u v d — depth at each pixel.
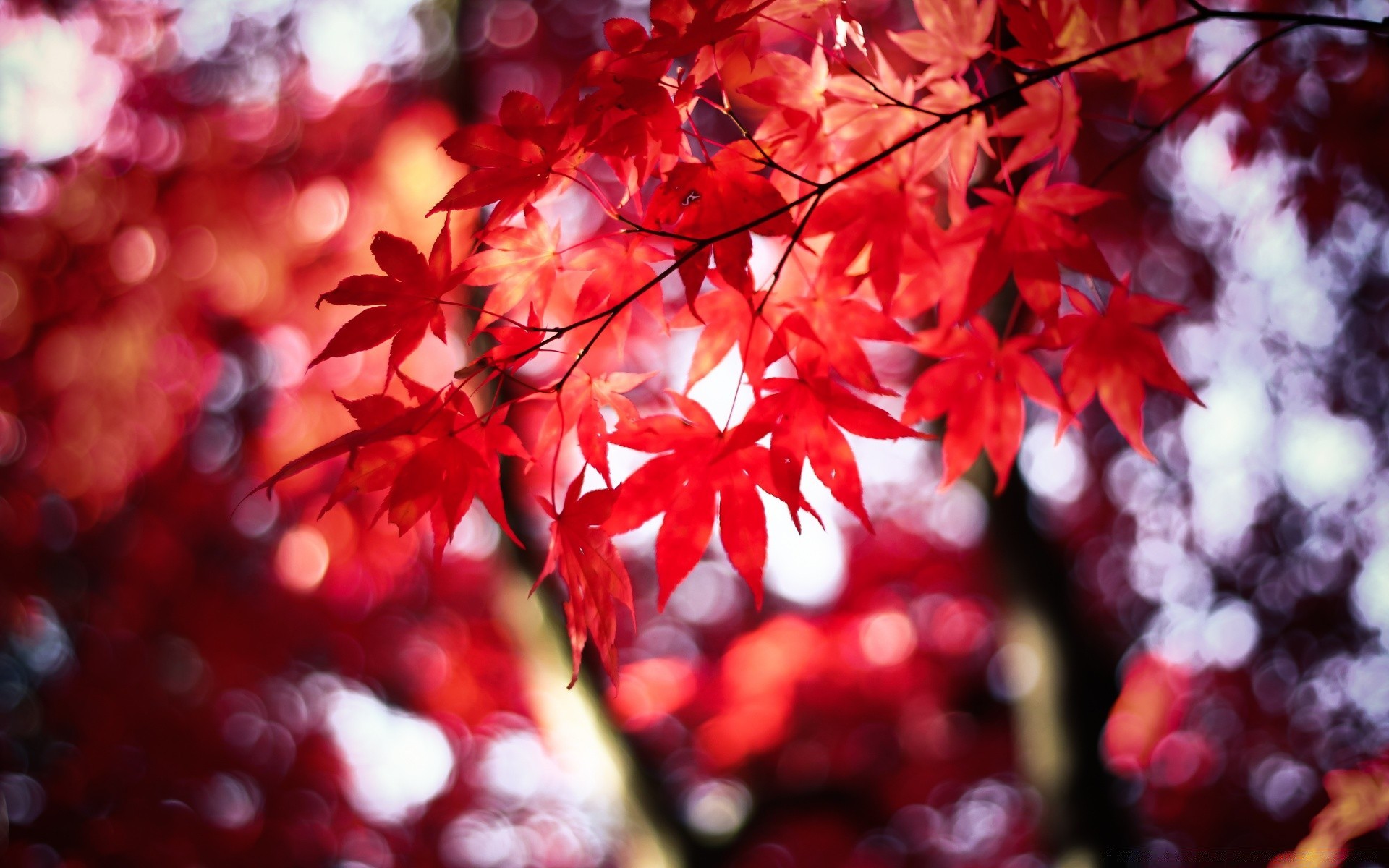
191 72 6.45
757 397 1.57
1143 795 6.39
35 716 6.55
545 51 6.29
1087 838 3.66
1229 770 6.61
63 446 6.49
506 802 7.93
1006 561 3.80
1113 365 1.80
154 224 6.11
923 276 1.81
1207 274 6.02
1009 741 6.51
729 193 1.42
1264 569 7.50
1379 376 6.86
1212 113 3.14
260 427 6.72
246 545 7.02
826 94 1.57
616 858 8.20
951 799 6.75
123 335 6.29
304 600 6.97
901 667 6.30
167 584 6.83
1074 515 7.39
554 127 1.39
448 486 1.46
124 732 6.53
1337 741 6.77
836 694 6.21
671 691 6.66
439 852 7.87
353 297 1.43
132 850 6.27
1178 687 6.73
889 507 7.37
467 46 4.91
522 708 7.32
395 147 5.67
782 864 6.61
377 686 7.38
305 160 6.05
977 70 1.60
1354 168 3.25
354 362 6.28
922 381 1.86
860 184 1.61
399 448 1.43
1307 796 6.49
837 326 1.63
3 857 6.04
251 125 6.23
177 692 6.79
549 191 1.55
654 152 1.48
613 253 1.58
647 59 1.39
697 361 1.66
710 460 1.56
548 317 3.64
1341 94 3.03
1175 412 7.13
